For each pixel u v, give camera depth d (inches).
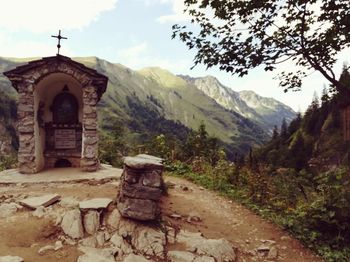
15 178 502.0
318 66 353.7
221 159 807.7
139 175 326.3
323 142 2942.9
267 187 508.4
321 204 359.6
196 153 853.8
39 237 298.5
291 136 3941.9
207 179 611.2
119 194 351.3
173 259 286.5
